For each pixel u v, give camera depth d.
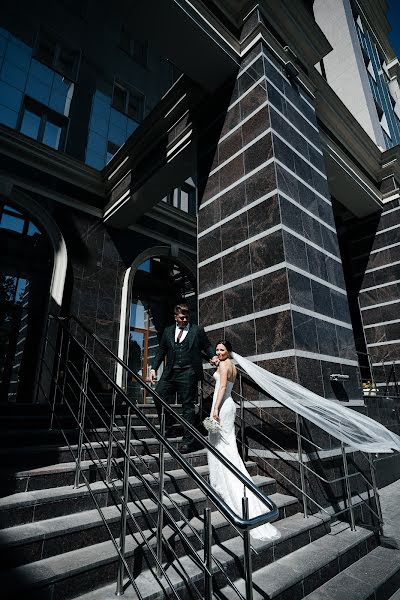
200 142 6.76
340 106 8.09
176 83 7.20
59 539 2.32
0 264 7.85
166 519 2.85
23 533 2.24
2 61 9.22
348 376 4.78
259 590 2.37
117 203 9.29
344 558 3.03
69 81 10.77
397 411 7.33
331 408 3.98
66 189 9.31
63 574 2.03
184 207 13.29
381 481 6.24
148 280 10.65
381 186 10.74
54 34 10.83
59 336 7.92
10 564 2.10
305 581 2.60
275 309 4.54
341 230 11.55
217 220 5.89
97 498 2.84
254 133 5.60
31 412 5.92
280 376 4.24
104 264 9.52
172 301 11.11
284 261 4.60
